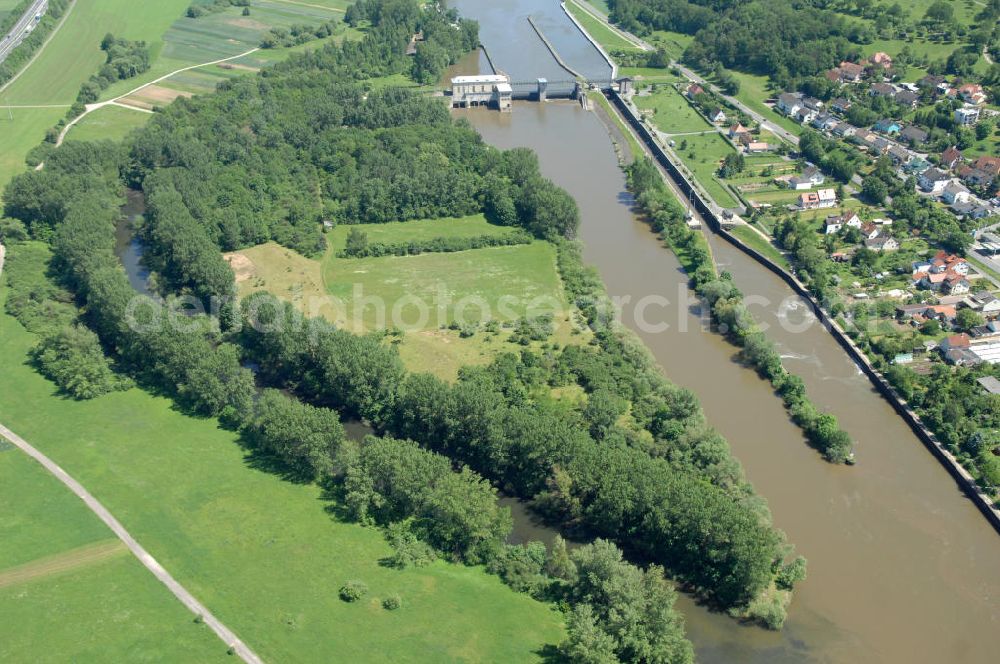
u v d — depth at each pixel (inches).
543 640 7741.1
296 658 7573.8
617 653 7490.2
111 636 7829.7
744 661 7834.6
